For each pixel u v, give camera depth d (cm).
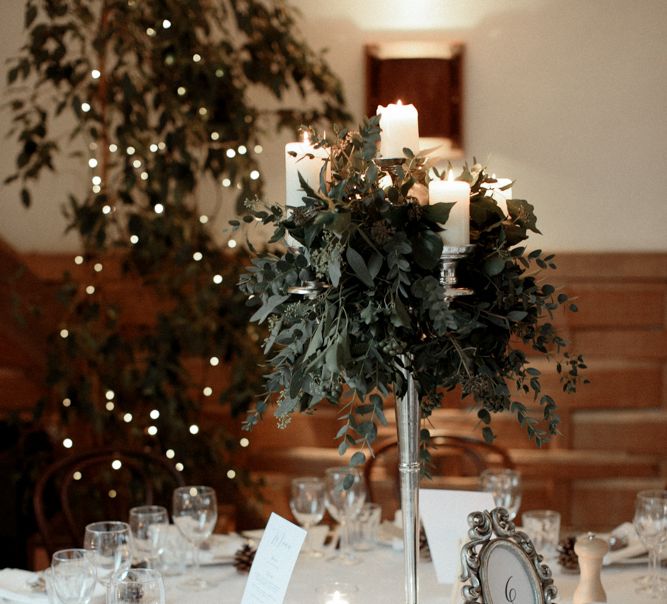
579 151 412
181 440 365
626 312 413
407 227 160
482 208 171
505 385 168
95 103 374
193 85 345
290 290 166
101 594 206
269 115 412
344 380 159
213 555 240
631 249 414
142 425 370
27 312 394
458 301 168
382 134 171
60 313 405
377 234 156
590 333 415
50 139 410
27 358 407
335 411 412
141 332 382
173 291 364
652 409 416
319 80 365
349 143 172
